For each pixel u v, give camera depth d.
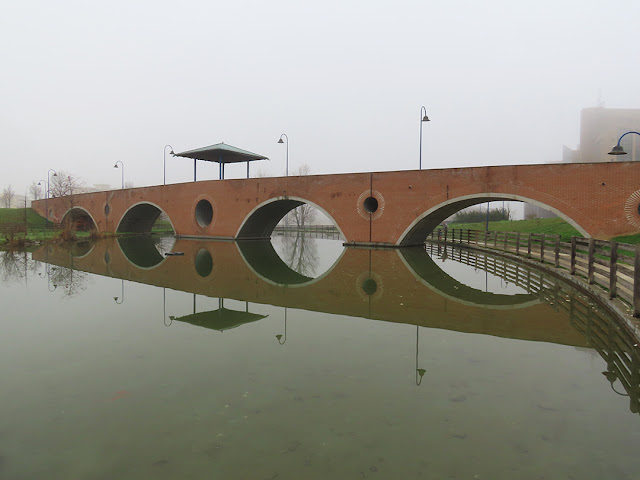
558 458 3.98
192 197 36.12
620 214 18.67
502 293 12.17
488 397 5.28
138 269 17.27
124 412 4.86
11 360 6.58
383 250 24.25
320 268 17.72
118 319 9.16
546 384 5.70
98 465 3.85
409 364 6.41
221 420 4.67
